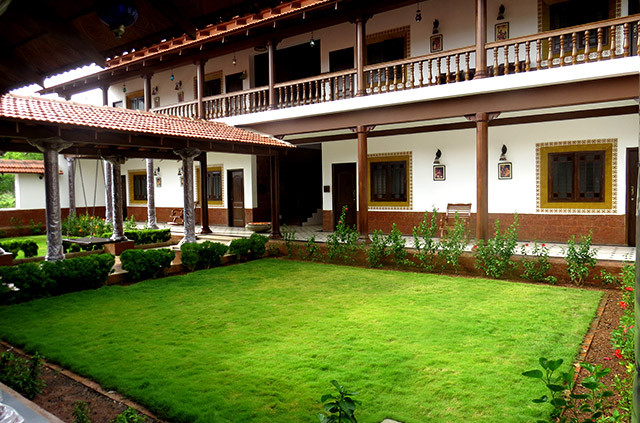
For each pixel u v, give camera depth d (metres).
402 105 10.48
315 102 12.76
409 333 5.39
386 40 13.45
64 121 8.16
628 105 10.13
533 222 11.67
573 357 4.55
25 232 18.11
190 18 3.24
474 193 12.57
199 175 18.62
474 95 9.53
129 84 20.75
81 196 21.03
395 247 9.91
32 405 3.18
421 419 3.40
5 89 4.64
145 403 3.74
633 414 0.90
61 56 3.91
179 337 5.40
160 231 14.22
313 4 10.61
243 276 9.21
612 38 8.19
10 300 7.14
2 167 18.00
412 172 13.61
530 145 11.61
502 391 3.83
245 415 3.48
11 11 3.16
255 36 12.96
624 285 6.42
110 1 2.83
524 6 11.20
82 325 5.93
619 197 10.56
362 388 3.93
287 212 18.80
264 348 4.98
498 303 6.71
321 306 6.75
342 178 15.22
